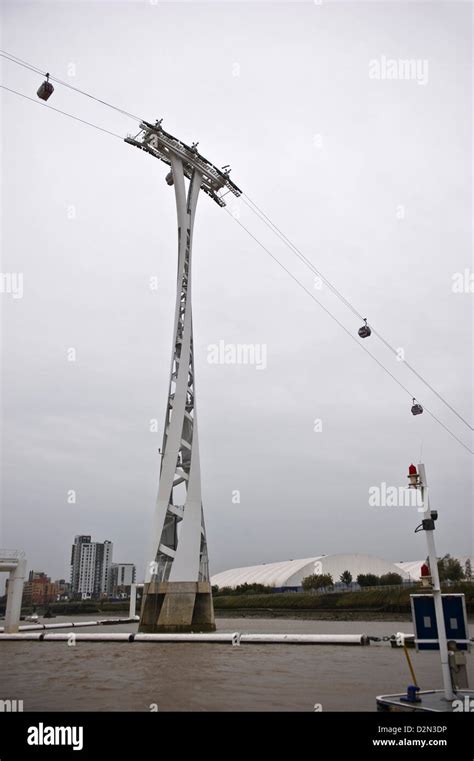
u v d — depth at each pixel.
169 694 19.00
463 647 15.46
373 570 142.25
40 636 44.28
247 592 142.88
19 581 48.81
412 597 16.20
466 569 112.81
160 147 59.91
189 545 50.09
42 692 19.83
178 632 46.69
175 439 51.91
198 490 52.12
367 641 37.56
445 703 14.60
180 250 58.50
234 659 29.80
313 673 23.91
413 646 35.69
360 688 19.78
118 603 178.62
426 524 15.66
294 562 157.62
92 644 40.69
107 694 19.25
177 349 55.91
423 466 15.99
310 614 105.94
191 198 61.44
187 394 55.78
